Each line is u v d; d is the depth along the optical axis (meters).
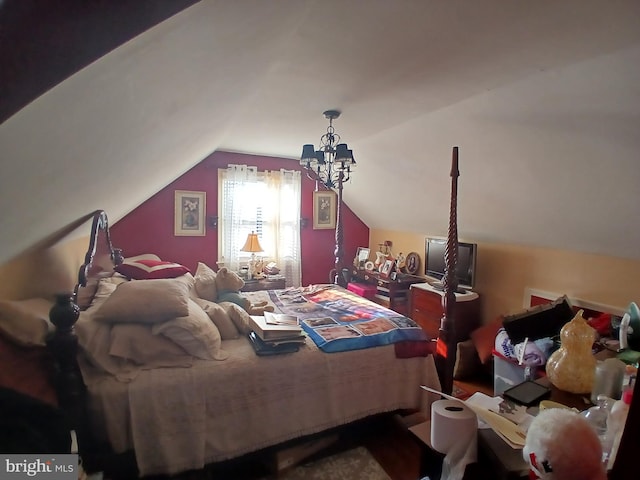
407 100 2.43
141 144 1.34
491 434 1.14
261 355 1.89
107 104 0.75
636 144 1.89
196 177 4.47
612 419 1.02
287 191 4.99
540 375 2.43
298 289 3.48
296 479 1.94
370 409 2.15
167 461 1.59
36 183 0.79
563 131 2.12
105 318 1.68
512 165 2.63
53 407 1.07
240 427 1.78
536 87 1.99
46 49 0.40
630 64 1.59
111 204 2.14
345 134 3.43
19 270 1.43
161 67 0.82
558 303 2.59
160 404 1.59
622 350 1.73
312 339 2.15
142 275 2.73
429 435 1.30
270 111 2.76
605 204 2.37
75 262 2.16
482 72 1.94
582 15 1.38
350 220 5.65
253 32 1.11
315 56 1.81
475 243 3.93
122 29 0.46
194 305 2.03
